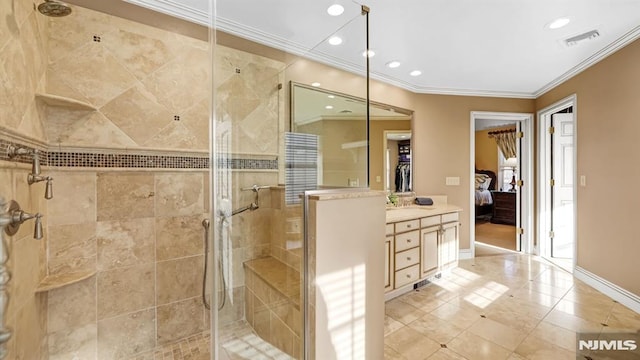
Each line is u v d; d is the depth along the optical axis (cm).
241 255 184
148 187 187
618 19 212
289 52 225
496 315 228
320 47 231
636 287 233
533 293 269
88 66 167
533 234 396
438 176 368
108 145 173
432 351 184
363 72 229
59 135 160
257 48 212
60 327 159
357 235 155
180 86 198
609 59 259
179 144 198
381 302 169
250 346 175
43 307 152
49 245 157
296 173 204
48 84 155
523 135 403
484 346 189
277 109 213
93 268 170
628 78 239
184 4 193
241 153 193
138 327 183
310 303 140
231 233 184
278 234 167
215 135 183
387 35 237
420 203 343
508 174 650
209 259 200
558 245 376
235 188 188
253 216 183
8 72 113
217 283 176
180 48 198
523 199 405
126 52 179
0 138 106
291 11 196
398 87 346
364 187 203
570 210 370
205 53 208
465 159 377
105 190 173
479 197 666
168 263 193
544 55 274
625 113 243
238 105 197
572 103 312
